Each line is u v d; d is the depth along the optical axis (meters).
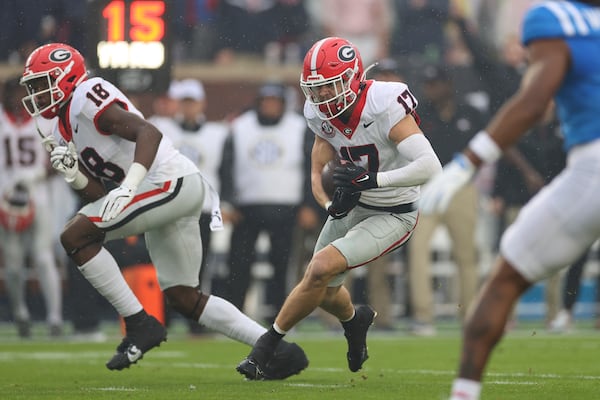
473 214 34.53
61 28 42.09
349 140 18.75
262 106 35.03
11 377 21.78
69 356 27.61
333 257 18.47
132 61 31.30
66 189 39.28
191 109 34.88
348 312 19.78
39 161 34.75
